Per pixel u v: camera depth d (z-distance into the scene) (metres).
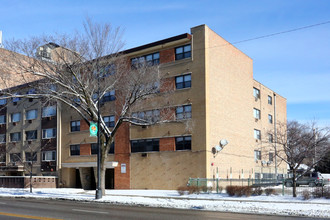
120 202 21.34
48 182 43.31
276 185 37.62
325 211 15.86
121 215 14.89
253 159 42.28
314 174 41.41
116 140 39.12
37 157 47.59
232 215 15.35
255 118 44.28
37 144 47.75
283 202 20.77
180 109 34.97
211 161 33.44
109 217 14.12
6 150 51.00
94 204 21.25
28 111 50.03
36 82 27.97
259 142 44.12
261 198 23.17
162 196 25.75
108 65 28.94
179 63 35.50
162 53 36.75
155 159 35.91
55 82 26.02
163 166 35.25
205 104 33.41
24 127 49.97
